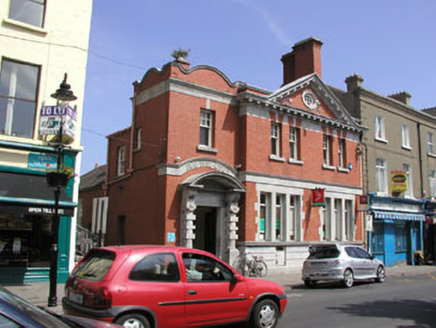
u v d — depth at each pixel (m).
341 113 23.86
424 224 30.66
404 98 30.67
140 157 18.94
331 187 23.00
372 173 26.03
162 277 6.91
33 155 13.50
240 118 19.64
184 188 16.91
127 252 6.84
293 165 21.14
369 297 13.07
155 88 18.38
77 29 14.93
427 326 8.74
